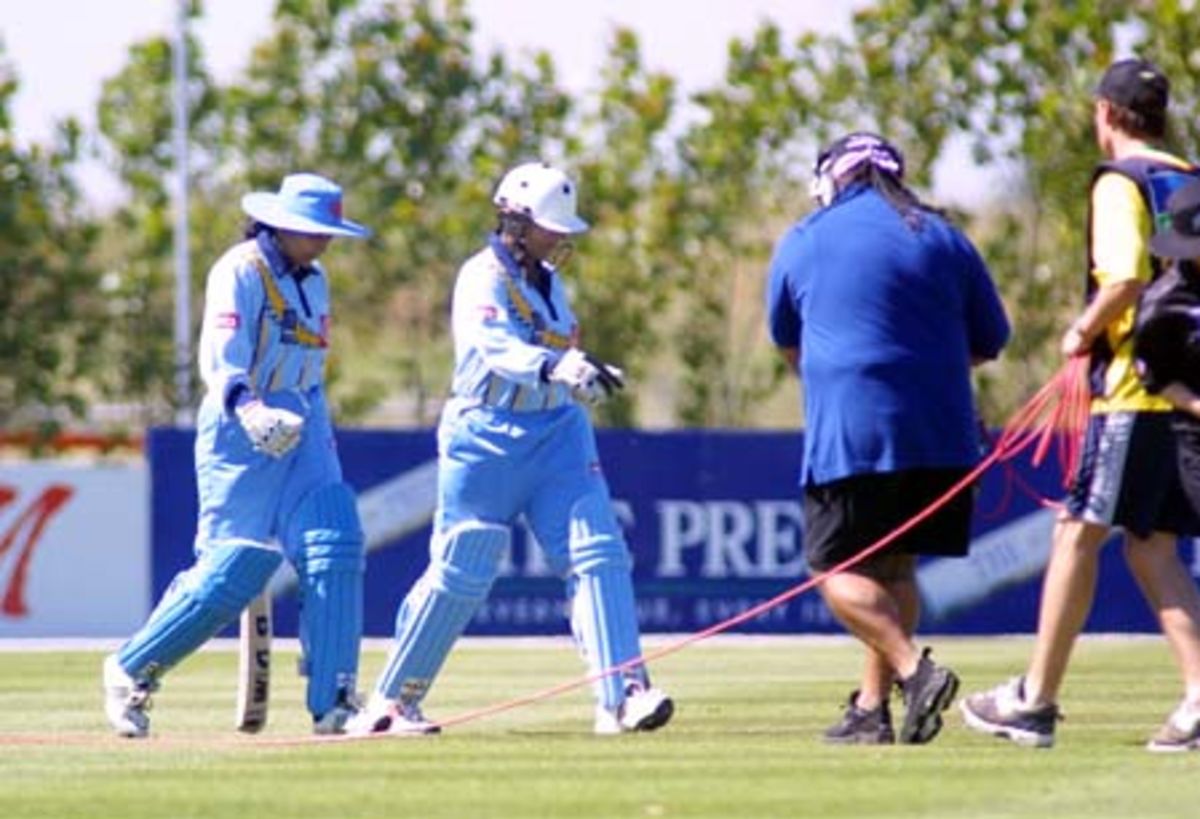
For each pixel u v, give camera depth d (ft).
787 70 287.07
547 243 118.32
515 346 116.57
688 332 284.82
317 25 296.51
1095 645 193.67
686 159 287.89
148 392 284.82
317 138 296.71
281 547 120.06
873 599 112.88
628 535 207.00
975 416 114.42
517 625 204.33
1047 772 101.86
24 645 200.34
